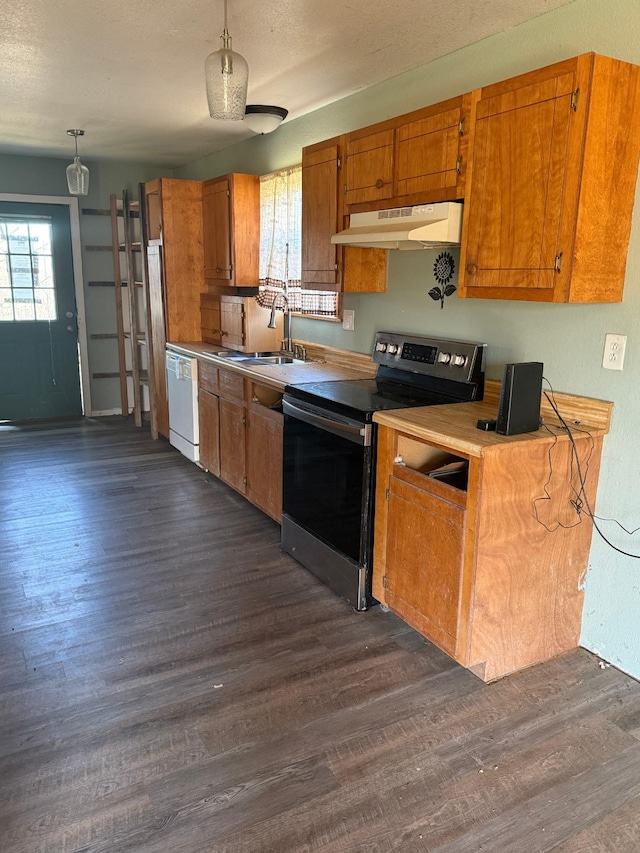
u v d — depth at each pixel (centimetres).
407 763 178
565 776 174
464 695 208
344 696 206
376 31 243
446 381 270
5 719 192
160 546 317
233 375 362
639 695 209
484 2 214
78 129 419
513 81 198
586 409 218
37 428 550
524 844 153
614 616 221
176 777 171
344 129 337
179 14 231
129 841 151
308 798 165
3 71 299
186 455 452
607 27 202
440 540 209
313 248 323
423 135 239
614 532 216
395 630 245
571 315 222
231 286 444
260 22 236
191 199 463
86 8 226
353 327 347
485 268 217
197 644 234
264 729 190
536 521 206
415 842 152
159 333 493
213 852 148
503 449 191
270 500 334
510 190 204
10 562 297
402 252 303
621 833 156
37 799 163
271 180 398
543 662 226
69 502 375
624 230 197
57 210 553
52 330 572
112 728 190
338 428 251
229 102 196
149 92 332
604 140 184
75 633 240
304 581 283
